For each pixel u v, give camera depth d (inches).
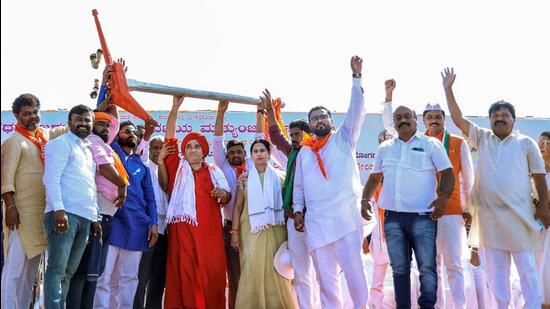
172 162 271.7
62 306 207.0
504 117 233.8
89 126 217.6
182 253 254.7
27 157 214.5
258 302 250.8
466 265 275.1
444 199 218.4
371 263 383.2
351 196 238.7
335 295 238.1
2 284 208.7
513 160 230.8
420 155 226.5
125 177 233.0
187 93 268.7
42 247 215.2
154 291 267.1
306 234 243.1
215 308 255.1
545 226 229.9
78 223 208.5
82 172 212.4
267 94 281.0
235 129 619.5
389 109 277.9
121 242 242.8
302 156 248.1
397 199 224.4
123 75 247.0
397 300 221.9
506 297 229.9
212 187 266.1
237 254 278.5
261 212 256.4
